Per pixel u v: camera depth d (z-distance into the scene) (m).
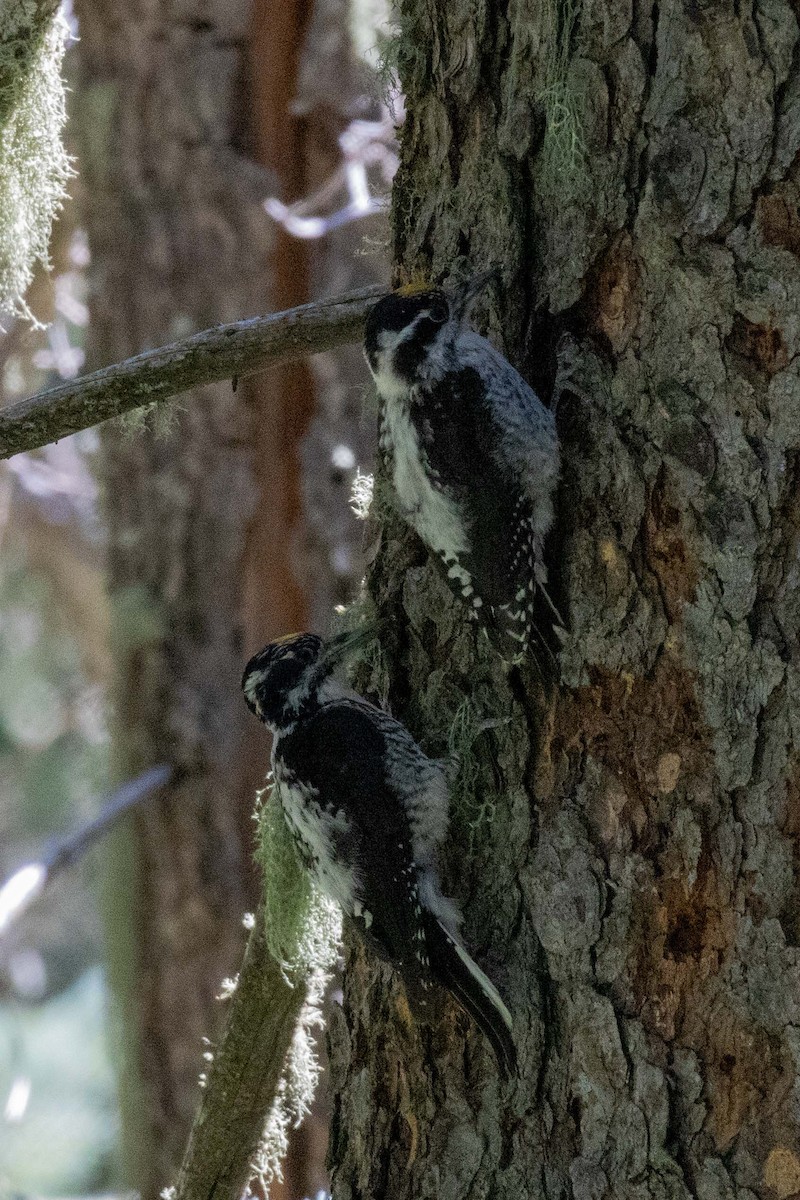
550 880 6.28
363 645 7.01
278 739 7.06
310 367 13.78
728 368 5.88
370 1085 6.96
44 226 8.53
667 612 6.03
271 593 13.89
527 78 6.37
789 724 5.84
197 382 7.14
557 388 6.29
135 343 14.07
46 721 20.08
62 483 18.06
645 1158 6.08
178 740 13.98
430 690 6.86
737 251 5.86
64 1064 18.22
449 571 6.55
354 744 6.76
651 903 6.09
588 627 6.20
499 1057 6.34
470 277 6.59
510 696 6.49
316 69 13.59
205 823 14.02
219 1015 14.02
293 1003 7.26
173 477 13.93
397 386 6.66
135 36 13.77
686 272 5.92
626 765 6.13
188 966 14.15
